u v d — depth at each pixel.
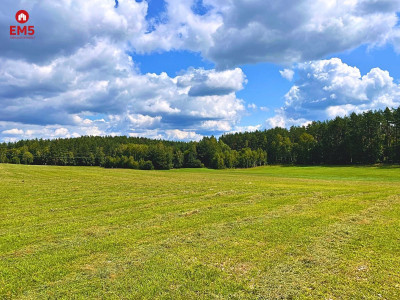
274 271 7.61
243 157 122.38
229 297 6.34
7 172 48.22
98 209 16.73
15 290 6.77
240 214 14.59
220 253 8.98
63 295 6.50
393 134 93.06
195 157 132.75
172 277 7.32
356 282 6.90
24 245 10.09
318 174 62.88
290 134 144.25
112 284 7.00
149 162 116.88
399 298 6.14
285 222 12.67
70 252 9.26
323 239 10.20
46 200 20.03
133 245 9.91
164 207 17.05
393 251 8.89
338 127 106.56
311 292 6.46
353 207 15.82
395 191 22.41
